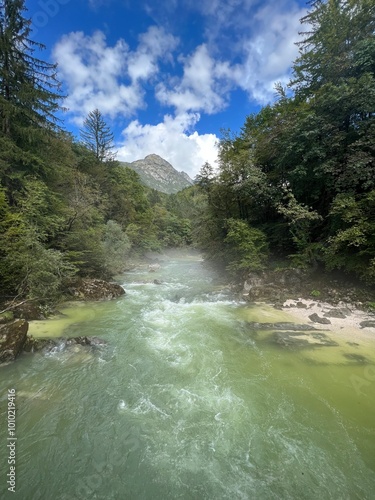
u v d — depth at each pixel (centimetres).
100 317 865
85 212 1439
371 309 854
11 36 1129
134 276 1842
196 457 325
